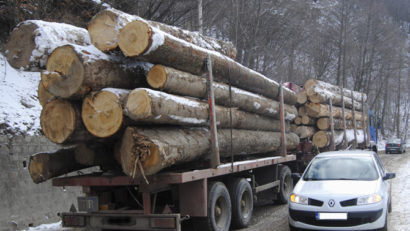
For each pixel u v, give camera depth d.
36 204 8.58
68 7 11.78
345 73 40.75
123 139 5.08
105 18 5.50
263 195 9.80
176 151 5.33
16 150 8.47
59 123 5.21
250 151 8.68
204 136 6.39
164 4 13.61
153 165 4.91
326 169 7.47
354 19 42.31
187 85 6.00
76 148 5.89
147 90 4.92
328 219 6.12
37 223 8.46
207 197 6.16
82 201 5.85
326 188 6.60
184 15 14.81
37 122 9.66
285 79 27.22
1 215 7.72
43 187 8.85
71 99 5.16
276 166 9.93
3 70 11.22
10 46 5.45
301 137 13.91
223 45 8.95
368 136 20.78
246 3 20.34
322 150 14.51
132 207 6.24
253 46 20.75
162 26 6.58
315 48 35.12
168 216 5.46
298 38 25.83
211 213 6.14
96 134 5.09
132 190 6.27
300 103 13.91
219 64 7.06
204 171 5.91
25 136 8.83
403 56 51.75
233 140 7.50
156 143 4.95
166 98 5.31
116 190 6.26
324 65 37.19
